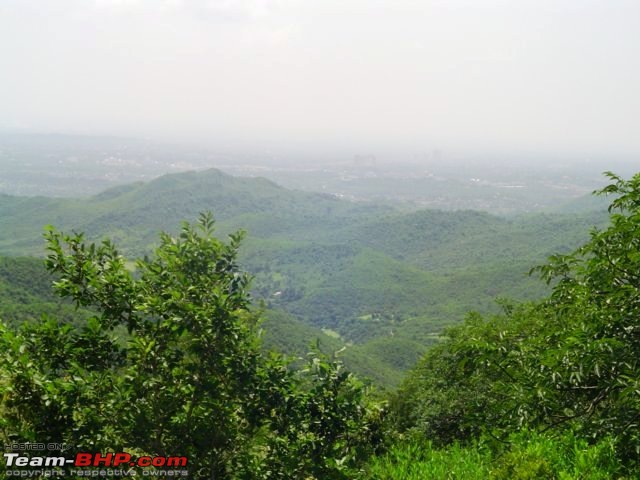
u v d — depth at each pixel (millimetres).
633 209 5207
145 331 5152
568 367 4582
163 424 4883
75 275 5000
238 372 5020
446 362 16125
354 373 5590
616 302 4777
